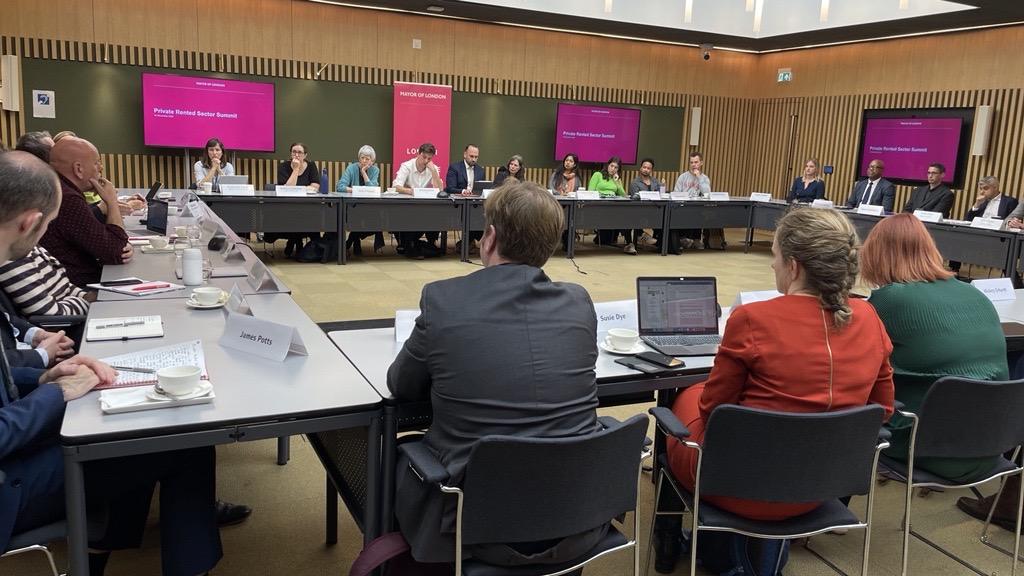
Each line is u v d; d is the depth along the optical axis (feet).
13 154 5.24
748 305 6.07
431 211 25.61
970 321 7.32
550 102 37.22
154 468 5.85
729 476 5.75
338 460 7.06
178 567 6.06
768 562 7.02
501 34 35.63
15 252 5.33
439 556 5.06
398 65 33.91
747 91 41.83
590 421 5.38
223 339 6.88
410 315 7.67
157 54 29.91
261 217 23.17
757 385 5.97
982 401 6.59
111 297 8.63
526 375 5.08
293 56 32.01
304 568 7.30
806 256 5.86
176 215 17.19
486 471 4.75
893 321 7.38
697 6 33.83
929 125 32.83
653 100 39.55
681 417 6.87
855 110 36.29
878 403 6.29
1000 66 30.48
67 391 5.32
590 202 28.25
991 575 7.73
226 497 8.66
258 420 5.19
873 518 8.98
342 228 24.38
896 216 7.68
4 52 27.66
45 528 5.25
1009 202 25.77
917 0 28.35
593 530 5.36
